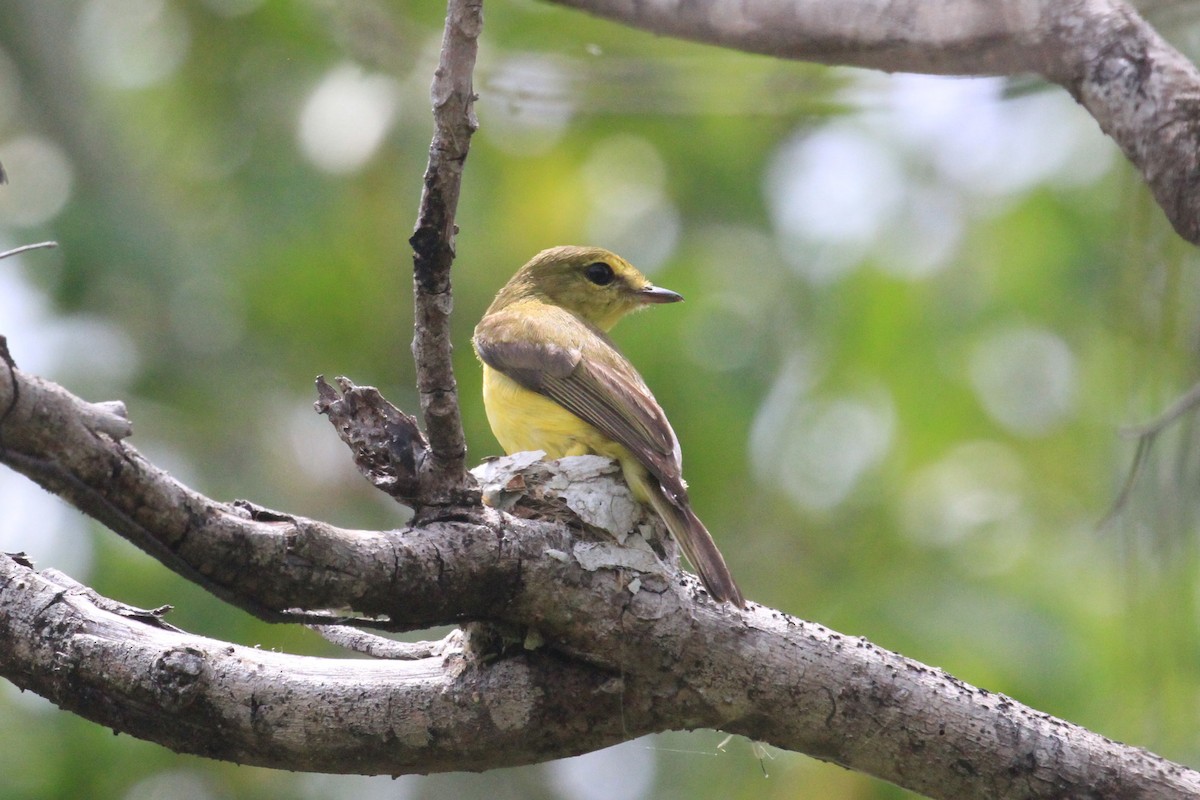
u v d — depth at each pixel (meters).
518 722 6.55
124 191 15.84
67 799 12.26
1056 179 14.90
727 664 6.65
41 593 6.43
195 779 12.75
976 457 15.09
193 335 15.62
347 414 6.47
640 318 15.08
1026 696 11.98
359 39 12.11
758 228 16.06
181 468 15.06
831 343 15.02
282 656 6.54
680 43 10.78
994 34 7.07
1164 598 7.80
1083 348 14.72
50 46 16.28
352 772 6.64
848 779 12.23
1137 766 6.74
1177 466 7.53
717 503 15.06
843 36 7.20
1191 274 7.74
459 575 6.29
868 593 13.56
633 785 13.69
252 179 15.68
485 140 15.94
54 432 5.28
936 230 15.15
